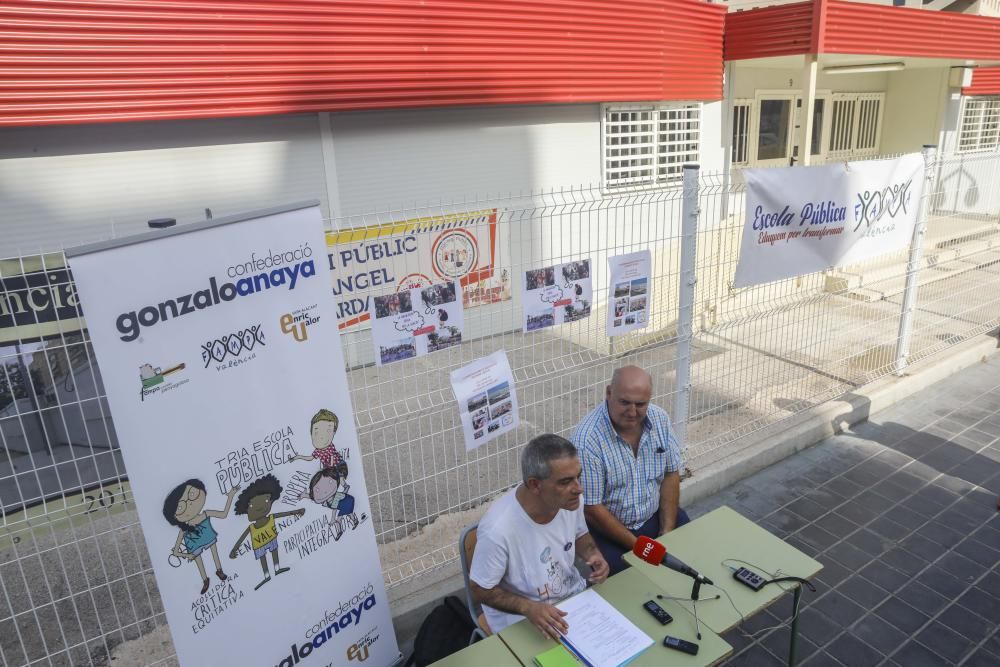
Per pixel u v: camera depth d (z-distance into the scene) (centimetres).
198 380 206
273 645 239
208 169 574
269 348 224
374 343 302
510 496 272
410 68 615
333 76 577
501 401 350
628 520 332
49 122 466
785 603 359
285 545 239
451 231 342
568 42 708
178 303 198
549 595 275
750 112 1030
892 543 406
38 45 452
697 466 466
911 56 927
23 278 241
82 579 373
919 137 1254
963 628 338
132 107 495
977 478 475
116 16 475
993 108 1358
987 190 824
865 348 691
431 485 463
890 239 523
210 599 219
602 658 230
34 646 324
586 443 320
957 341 707
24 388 247
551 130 762
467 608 325
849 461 501
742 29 855
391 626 286
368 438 518
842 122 1223
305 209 230
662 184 877
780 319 706
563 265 362
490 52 657
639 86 780
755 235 416
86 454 263
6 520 241
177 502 206
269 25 538
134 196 546
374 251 326
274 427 229
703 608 255
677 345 428
